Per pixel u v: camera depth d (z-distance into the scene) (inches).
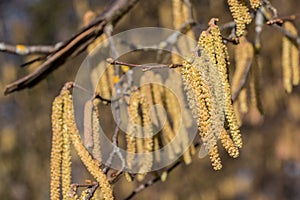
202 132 19.1
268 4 25.1
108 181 21.0
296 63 26.8
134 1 27.8
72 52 27.1
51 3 53.7
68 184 21.0
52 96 49.6
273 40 48.9
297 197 58.4
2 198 50.4
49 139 51.7
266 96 49.4
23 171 51.8
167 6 43.0
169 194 50.3
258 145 53.5
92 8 49.8
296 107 49.0
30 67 37.5
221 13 43.6
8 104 51.3
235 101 26.3
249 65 26.3
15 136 51.6
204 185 51.2
